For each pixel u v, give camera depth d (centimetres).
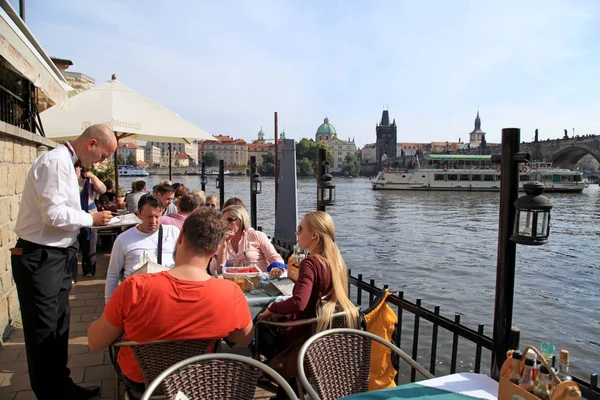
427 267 1806
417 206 4931
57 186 297
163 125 736
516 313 1232
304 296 306
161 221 522
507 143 253
